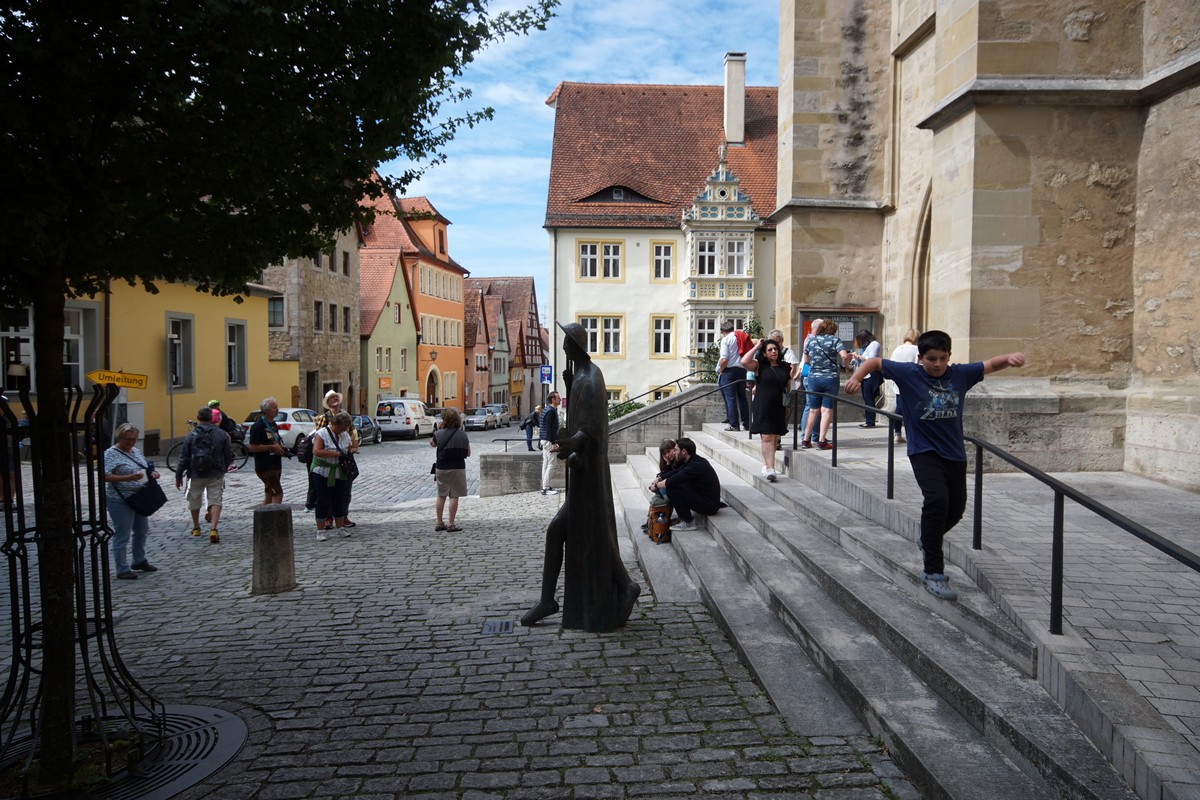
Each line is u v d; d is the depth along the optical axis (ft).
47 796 12.57
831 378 31.09
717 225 116.06
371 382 151.64
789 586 19.34
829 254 47.93
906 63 45.55
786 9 48.44
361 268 161.17
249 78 11.93
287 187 13.96
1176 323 24.64
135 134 12.85
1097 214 26.27
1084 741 10.55
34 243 10.78
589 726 14.37
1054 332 26.45
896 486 22.80
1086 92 25.59
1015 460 13.65
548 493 49.75
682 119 131.34
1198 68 23.26
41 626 13.17
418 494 52.90
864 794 11.55
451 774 12.77
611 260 120.26
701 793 11.83
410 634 20.44
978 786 10.54
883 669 14.47
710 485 27.48
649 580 24.00
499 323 248.93
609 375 120.57
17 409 62.54
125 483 27.20
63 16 10.71
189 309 86.17
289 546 25.55
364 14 12.48
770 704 14.90
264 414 38.99
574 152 125.80
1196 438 23.30
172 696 16.61
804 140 47.55
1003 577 14.82
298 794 12.32
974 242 26.27
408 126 14.89
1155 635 12.25
